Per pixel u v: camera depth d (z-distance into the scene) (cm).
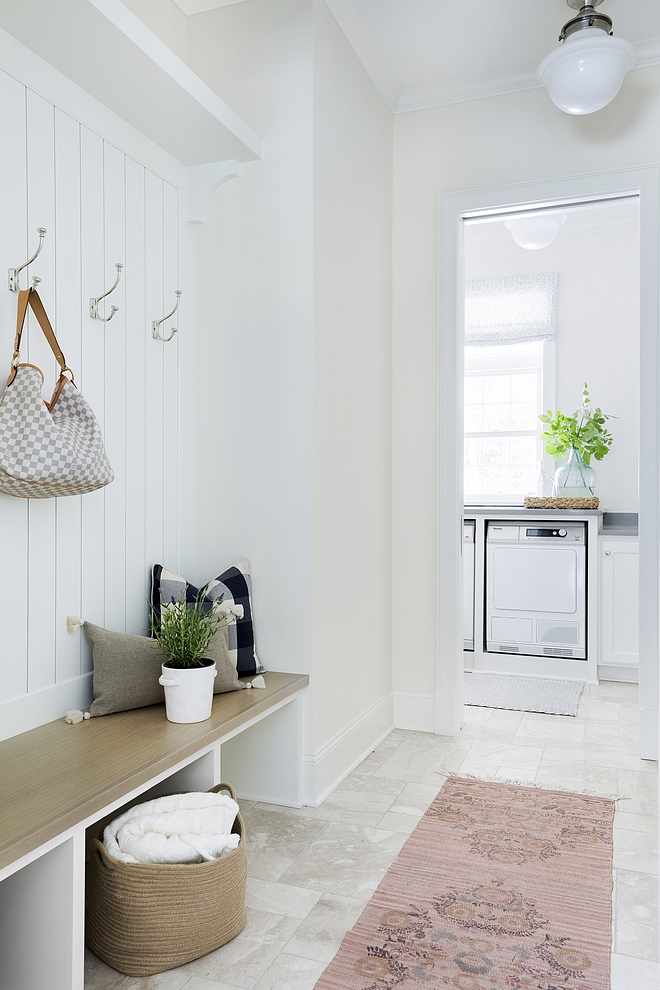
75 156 209
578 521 432
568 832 231
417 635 337
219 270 264
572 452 467
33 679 196
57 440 180
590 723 347
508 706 374
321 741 260
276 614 256
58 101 202
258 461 258
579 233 486
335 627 273
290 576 254
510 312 498
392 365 340
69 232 207
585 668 428
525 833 231
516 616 443
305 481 252
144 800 209
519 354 511
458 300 329
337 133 274
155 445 248
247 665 247
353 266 291
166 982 161
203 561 267
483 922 182
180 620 212
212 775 200
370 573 311
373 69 307
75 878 148
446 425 330
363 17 279
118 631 229
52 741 186
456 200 327
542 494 505
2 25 180
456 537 329
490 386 523
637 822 239
